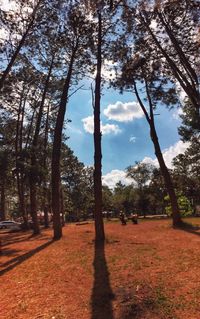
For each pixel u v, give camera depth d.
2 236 33.50
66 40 23.88
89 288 10.76
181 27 20.33
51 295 10.44
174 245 16.67
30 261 15.64
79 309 9.20
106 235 21.59
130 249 16.33
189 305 8.70
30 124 38.88
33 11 21.48
